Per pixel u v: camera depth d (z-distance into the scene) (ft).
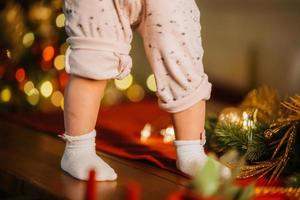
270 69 7.22
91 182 3.06
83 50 3.96
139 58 8.23
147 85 7.89
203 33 7.72
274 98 4.85
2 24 6.48
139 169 4.39
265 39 7.27
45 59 6.59
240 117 4.67
